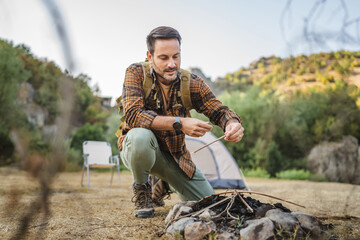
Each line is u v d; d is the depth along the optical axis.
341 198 3.76
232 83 22.34
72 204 2.51
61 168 0.68
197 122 1.80
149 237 1.65
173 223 1.67
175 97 2.11
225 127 2.06
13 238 0.89
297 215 1.59
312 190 5.18
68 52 0.66
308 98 15.30
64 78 0.67
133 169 2.14
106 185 6.43
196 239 1.52
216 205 1.79
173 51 1.96
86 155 5.93
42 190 0.72
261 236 1.44
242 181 5.57
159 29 1.97
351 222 2.09
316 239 1.50
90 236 1.63
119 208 2.76
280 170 14.62
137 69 2.09
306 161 14.95
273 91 15.88
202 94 2.17
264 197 3.90
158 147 2.20
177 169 2.33
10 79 5.52
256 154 14.86
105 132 15.16
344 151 14.56
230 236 1.47
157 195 2.72
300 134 15.16
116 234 1.70
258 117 15.68
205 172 5.61
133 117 1.97
